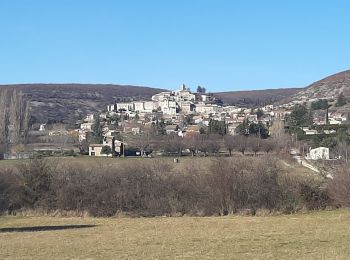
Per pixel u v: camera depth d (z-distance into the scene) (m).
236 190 40.47
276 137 102.88
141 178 41.59
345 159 56.81
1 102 100.56
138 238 25.47
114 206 40.78
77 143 106.81
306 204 40.75
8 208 41.62
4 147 88.75
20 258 19.56
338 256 18.25
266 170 41.47
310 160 71.81
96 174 42.25
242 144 91.88
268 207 40.53
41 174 42.06
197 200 40.59
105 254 20.09
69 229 31.53
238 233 26.78
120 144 99.50
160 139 102.62
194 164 46.12
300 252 19.48
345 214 37.31
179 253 19.84
